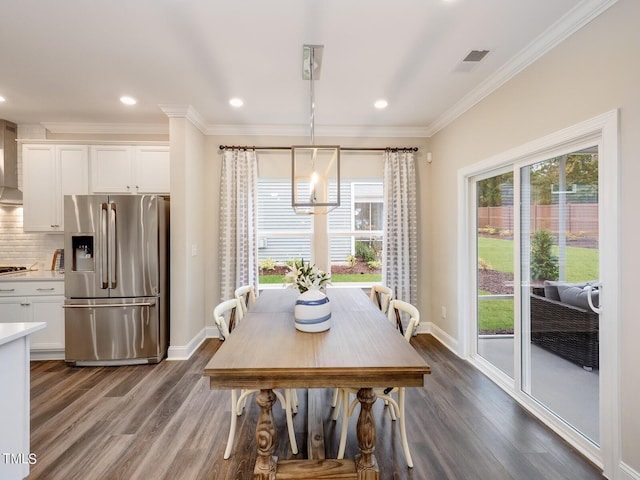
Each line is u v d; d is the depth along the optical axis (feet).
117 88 9.59
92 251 10.91
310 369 4.71
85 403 8.21
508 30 6.82
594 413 6.30
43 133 12.64
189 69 8.48
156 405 8.12
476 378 9.52
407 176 13.34
